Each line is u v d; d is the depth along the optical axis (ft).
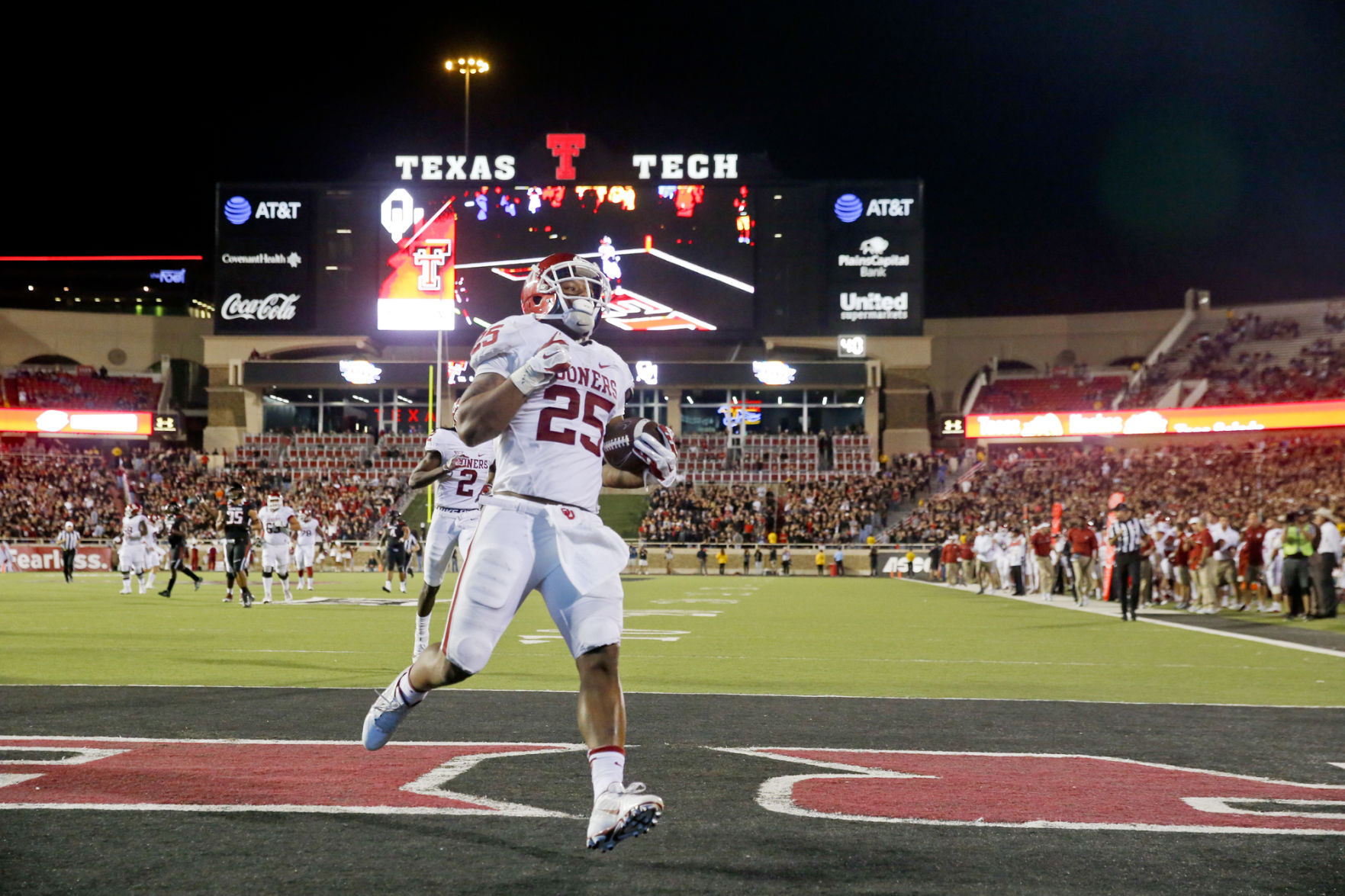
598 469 14.33
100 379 193.36
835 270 159.53
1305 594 59.31
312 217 161.27
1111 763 18.70
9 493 155.12
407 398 175.52
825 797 15.96
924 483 158.51
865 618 58.54
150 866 12.17
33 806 14.90
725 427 174.19
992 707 25.53
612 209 159.22
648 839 13.57
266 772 17.20
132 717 22.81
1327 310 177.47
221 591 82.84
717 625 52.80
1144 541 58.59
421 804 15.16
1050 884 11.85
